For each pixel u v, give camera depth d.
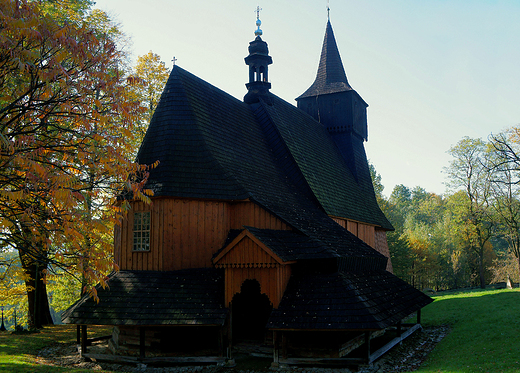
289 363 14.23
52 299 39.69
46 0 20.39
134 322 14.34
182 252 17.39
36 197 9.79
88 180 12.02
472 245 51.22
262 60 29.31
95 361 15.58
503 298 28.61
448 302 30.95
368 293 15.38
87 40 10.41
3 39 8.32
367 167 38.97
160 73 32.09
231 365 14.68
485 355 13.39
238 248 15.22
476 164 48.09
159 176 17.77
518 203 40.22
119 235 18.11
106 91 10.92
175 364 14.99
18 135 9.96
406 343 17.94
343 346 15.49
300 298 14.63
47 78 9.02
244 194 18.34
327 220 22.41
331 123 36.50
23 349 17.14
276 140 26.38
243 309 18.48
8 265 12.09
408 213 111.06
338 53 39.03
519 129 33.62
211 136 20.62
